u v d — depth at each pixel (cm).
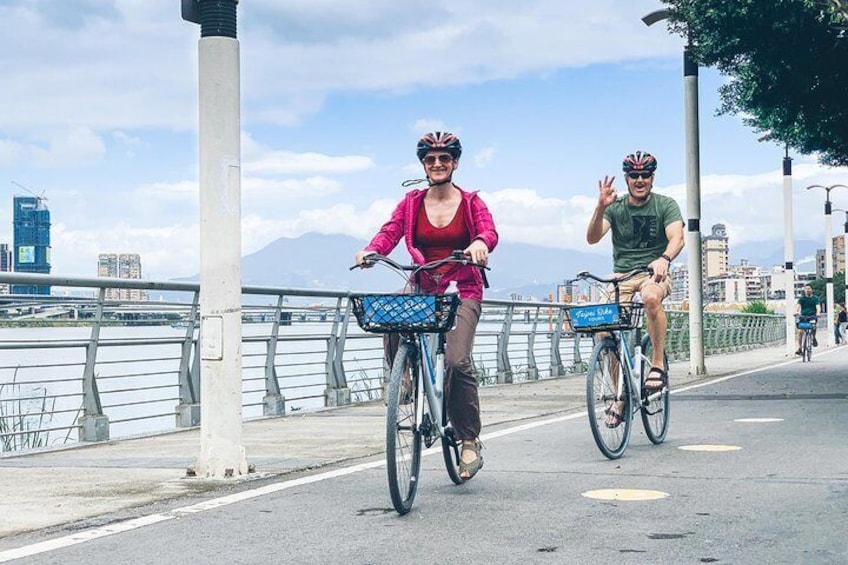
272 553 543
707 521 608
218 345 782
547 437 1039
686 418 1203
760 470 792
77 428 1059
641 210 935
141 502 689
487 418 1266
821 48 1973
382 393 1598
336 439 1062
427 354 682
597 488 723
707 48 2047
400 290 708
